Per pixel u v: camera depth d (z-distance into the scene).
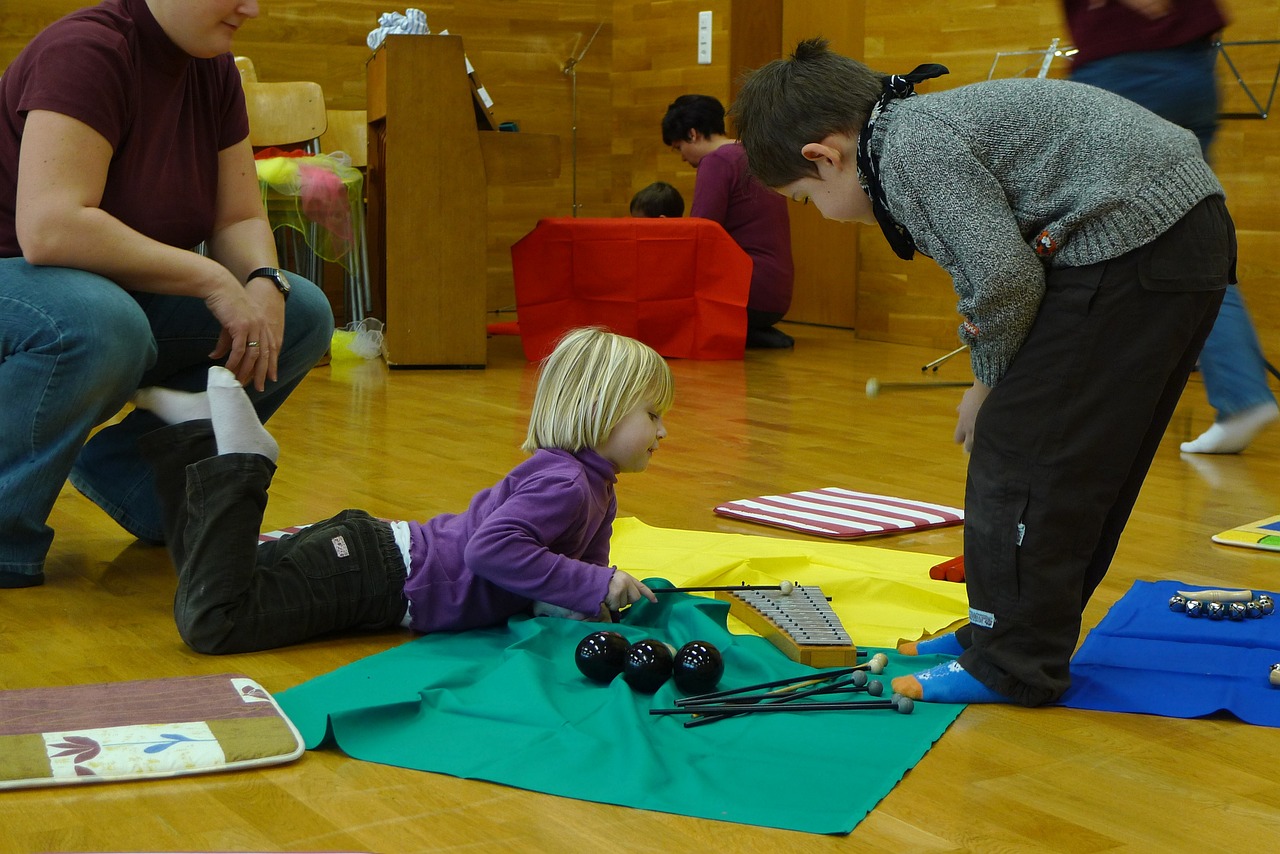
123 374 2.11
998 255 1.54
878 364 5.23
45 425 2.06
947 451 3.46
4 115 2.12
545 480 1.87
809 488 3.00
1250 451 3.46
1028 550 1.62
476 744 1.46
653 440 1.95
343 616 1.87
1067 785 1.41
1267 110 4.11
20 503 2.08
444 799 1.33
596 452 1.93
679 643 1.83
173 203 2.22
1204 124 3.12
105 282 2.09
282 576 1.84
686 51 6.89
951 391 4.52
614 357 1.91
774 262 5.67
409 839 1.24
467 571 1.89
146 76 2.14
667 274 5.30
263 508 1.84
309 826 1.27
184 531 1.83
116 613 1.99
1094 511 1.62
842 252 6.50
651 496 2.89
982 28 5.52
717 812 1.30
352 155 6.00
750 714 1.58
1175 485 3.03
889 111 1.64
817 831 1.27
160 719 1.49
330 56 6.41
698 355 5.36
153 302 2.30
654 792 1.34
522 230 7.19
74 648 1.82
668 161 7.09
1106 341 1.58
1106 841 1.27
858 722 1.57
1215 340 3.35
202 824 1.27
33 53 2.08
